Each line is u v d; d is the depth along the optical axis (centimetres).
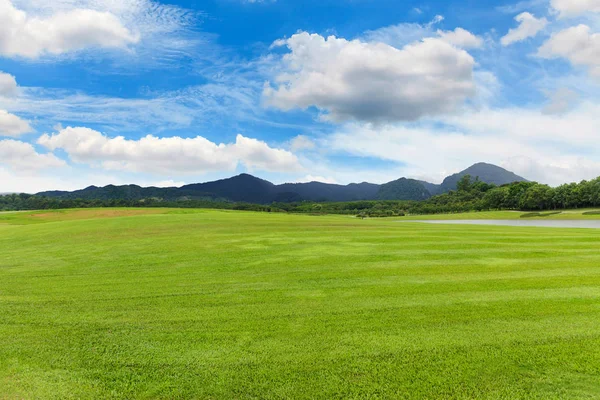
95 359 701
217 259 1697
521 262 1509
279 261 1614
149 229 3075
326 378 616
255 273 1399
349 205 19100
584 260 1534
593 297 1019
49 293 1165
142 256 1834
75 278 1389
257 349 730
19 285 1285
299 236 2452
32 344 771
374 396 564
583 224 6297
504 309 932
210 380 620
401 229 2986
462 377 611
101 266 1616
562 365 643
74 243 2395
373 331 807
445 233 2602
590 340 739
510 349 706
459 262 1521
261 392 581
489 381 598
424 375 620
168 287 1216
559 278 1237
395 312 927
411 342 746
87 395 584
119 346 756
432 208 15312
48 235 2883
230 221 3819
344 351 712
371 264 1510
